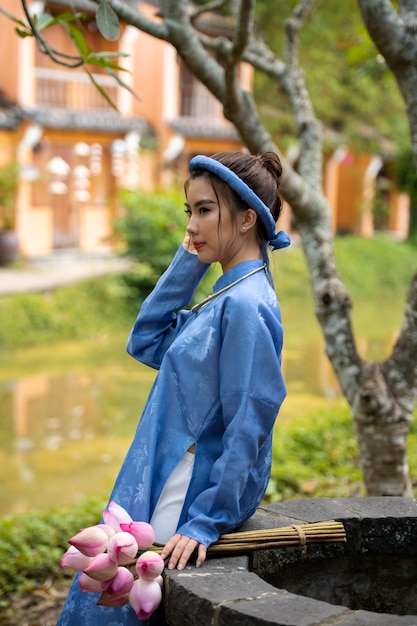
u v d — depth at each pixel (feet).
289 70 14.97
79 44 9.87
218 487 6.66
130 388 33.73
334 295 12.80
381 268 69.72
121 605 6.49
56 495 21.12
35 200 55.21
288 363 38.73
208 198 7.06
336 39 71.51
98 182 60.03
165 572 6.42
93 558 6.42
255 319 6.84
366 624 5.47
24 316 42.65
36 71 53.36
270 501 17.08
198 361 6.98
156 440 7.07
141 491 6.98
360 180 81.66
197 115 65.77
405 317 12.35
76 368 36.96
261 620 5.56
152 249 48.42
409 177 72.69
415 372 12.26
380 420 12.23
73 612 7.13
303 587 7.61
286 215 72.90
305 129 14.57
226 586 6.13
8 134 52.16
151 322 7.97
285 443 20.85
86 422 28.58
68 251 57.62
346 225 84.48
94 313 46.19
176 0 11.58
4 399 31.32
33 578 13.91
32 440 26.27
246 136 12.48
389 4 11.56
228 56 11.52
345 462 20.29
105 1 9.41
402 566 7.73
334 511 7.77
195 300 42.60
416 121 11.84
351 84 75.10
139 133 57.16
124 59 57.36
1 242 51.47
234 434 6.66
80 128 53.67
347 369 12.63
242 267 7.22
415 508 7.88
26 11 9.66
